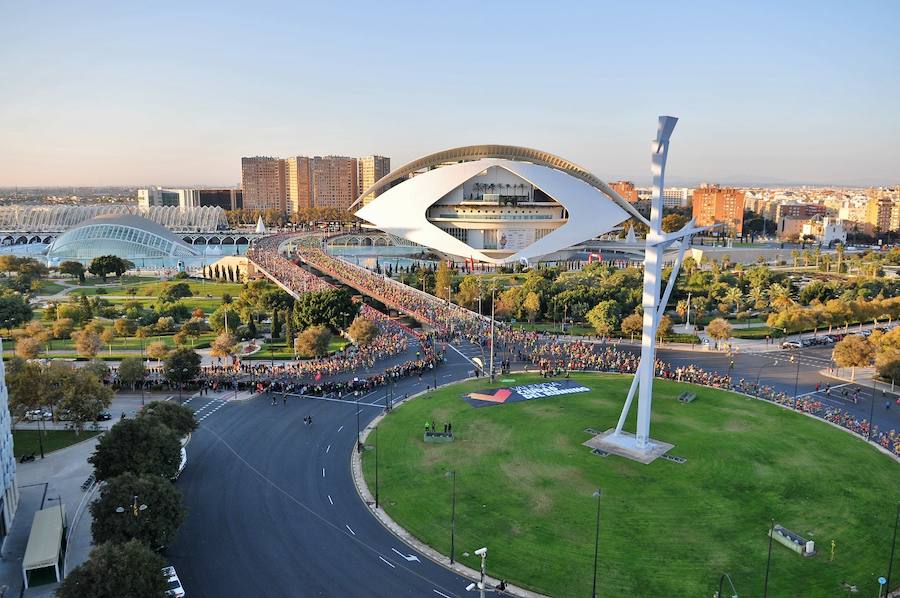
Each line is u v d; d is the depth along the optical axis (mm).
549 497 57844
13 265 196875
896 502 57062
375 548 50000
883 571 46719
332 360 102562
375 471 63812
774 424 76750
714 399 86438
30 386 72188
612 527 52594
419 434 73375
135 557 38688
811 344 120500
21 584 45062
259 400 85375
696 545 49969
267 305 144750
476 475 62562
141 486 46531
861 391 90875
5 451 53094
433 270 199125
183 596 42500
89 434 73625
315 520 54156
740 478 61562
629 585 44938
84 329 113000
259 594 43844
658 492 58688
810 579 45594
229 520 54000
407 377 96625
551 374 97812
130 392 89062
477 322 130750
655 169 63156
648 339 66125
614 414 80000
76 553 48656
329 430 74688
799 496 58031
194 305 158125
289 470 63938
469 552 49375
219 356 102875
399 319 142500
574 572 46562
